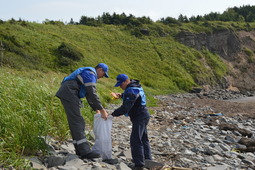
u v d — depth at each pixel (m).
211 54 68.50
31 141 5.02
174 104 22.28
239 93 46.66
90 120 8.41
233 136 9.17
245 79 64.69
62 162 4.64
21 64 32.00
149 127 10.21
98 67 5.28
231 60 70.19
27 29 48.25
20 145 4.93
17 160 4.32
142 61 53.75
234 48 73.06
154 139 7.83
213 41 71.75
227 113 16.59
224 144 7.73
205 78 56.09
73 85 4.98
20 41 40.97
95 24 69.00
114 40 59.44
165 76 50.38
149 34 67.19
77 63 41.50
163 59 56.97
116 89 26.95
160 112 15.82
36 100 6.47
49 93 7.30
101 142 5.27
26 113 5.65
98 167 4.47
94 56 48.19
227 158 6.31
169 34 69.69
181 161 5.79
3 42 35.66
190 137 8.58
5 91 6.14
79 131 5.00
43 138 5.18
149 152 5.35
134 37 63.69
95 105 5.14
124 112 4.77
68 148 5.58
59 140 6.08
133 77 46.09
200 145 7.48
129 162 5.38
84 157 5.04
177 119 12.84
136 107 4.99
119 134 8.17
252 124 12.41
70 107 4.95
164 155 6.23
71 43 49.09
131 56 54.78
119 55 53.75
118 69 46.53
